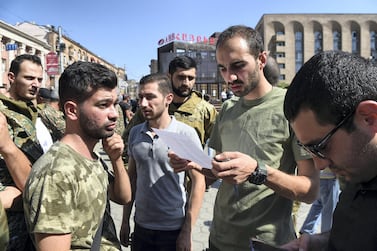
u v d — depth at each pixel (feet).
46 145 7.63
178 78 12.64
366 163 3.12
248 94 6.72
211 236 7.24
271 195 6.28
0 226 4.75
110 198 7.26
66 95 5.38
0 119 6.00
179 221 8.48
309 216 13.69
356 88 2.94
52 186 4.70
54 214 4.62
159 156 8.34
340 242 3.66
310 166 5.85
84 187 5.04
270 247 4.33
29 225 4.74
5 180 6.50
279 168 6.26
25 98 10.28
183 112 12.91
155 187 8.36
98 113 5.36
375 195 3.34
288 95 3.34
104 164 6.46
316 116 3.09
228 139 7.07
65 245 4.65
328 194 13.15
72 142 5.46
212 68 76.59
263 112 6.48
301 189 5.51
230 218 6.64
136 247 8.82
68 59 184.24
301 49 217.97
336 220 3.81
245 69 6.20
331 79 3.00
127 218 9.45
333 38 218.59
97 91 5.32
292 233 6.53
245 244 6.42
